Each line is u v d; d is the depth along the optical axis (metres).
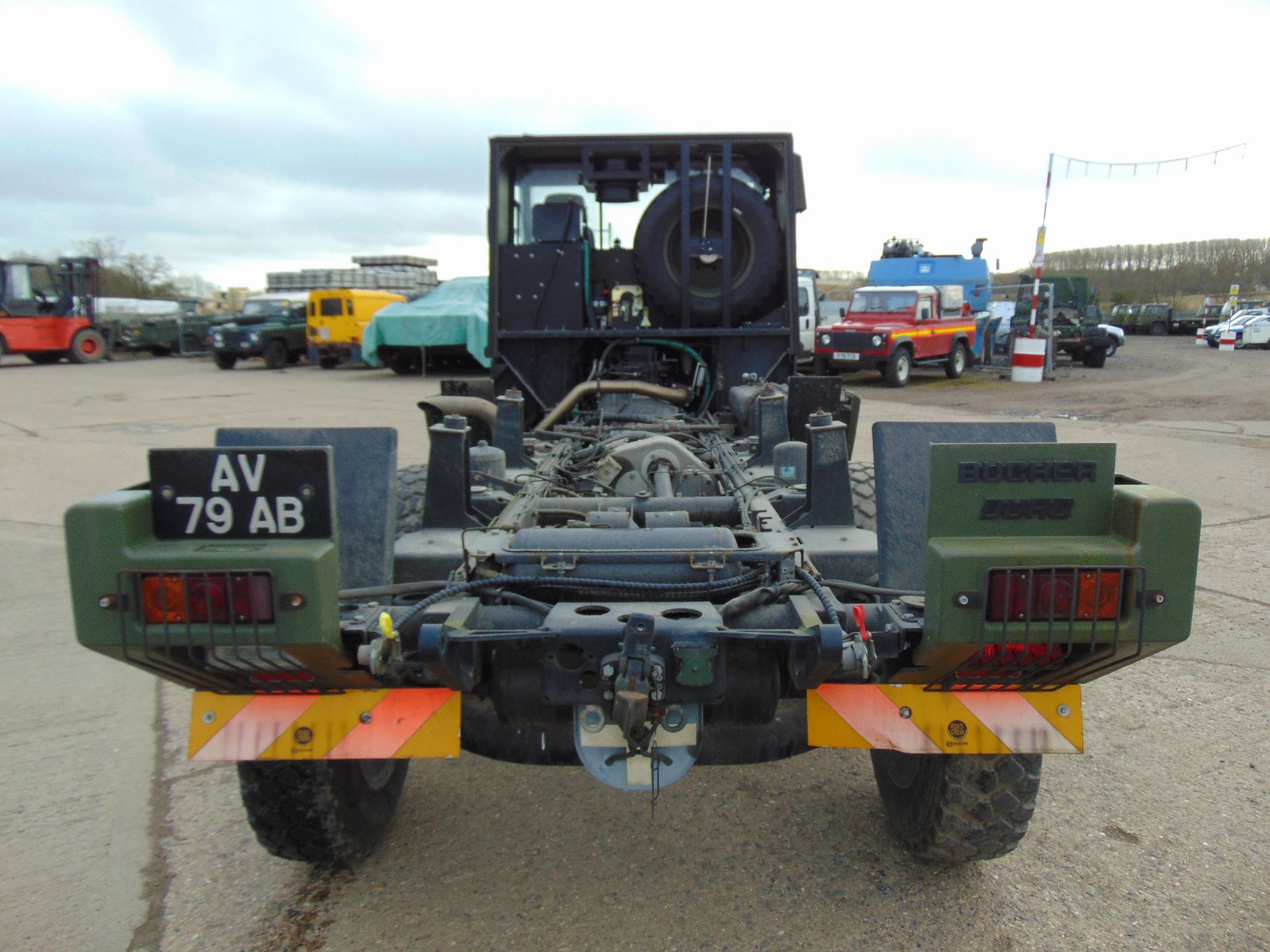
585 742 2.36
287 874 3.02
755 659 2.49
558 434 5.05
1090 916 2.77
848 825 3.29
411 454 10.75
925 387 19.44
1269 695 4.30
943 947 2.64
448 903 2.87
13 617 5.40
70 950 2.65
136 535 2.12
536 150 5.92
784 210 5.83
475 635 2.23
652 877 2.99
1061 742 2.45
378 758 2.59
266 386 19.80
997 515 2.15
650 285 5.83
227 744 2.45
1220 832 3.21
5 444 11.42
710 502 3.56
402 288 34.19
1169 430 12.40
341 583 2.67
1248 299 53.84
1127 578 2.10
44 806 3.42
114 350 31.14
